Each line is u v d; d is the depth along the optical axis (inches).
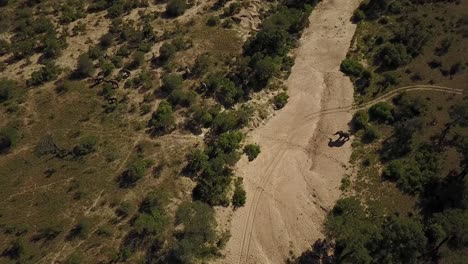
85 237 2181.3
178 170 2438.5
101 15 3265.3
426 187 2418.8
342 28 3304.6
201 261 2158.0
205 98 2773.1
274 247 2253.9
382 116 2714.1
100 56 2974.9
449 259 2176.4
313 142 2674.7
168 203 2306.8
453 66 2960.1
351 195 2428.6
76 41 3085.6
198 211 2252.7
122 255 2122.3
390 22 3284.9
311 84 2952.8
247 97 2827.3
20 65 2930.6
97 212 2268.7
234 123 2677.2
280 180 2500.0
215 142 2559.1
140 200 2313.0
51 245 2155.5
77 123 2637.8
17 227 2199.8
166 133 2610.7
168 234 2199.8
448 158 2527.1
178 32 3144.7
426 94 2837.1
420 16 3284.9
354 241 2150.6
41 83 2829.7
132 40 3070.9
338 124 2736.2
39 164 2453.2
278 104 2832.2
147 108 2704.2
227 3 3366.1
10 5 3284.9
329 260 2213.3
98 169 2431.1
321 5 3474.4
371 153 2583.7
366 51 3132.4
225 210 2349.9
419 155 2536.9
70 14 3213.6
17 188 2362.2
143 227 2176.4
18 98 2748.5
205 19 3248.0
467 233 2146.9
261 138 2687.0
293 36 3257.9
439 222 2208.4
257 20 3289.9
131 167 2384.4
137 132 2608.3
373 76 2970.0
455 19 3238.2
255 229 2305.6
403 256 2025.1
